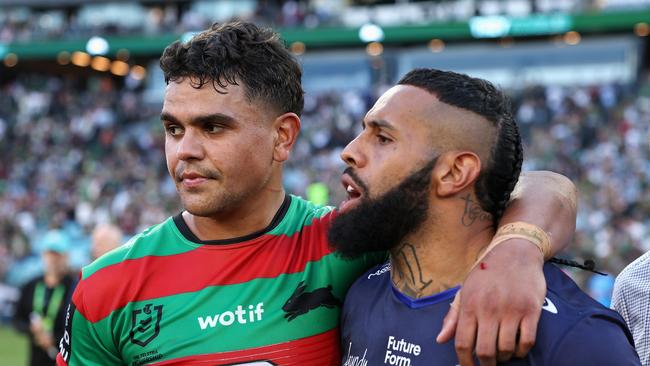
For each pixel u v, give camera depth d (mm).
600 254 12266
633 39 23266
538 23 22453
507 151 1894
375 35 24188
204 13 29703
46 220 19875
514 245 1720
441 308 1856
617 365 1604
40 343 6141
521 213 1850
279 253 2113
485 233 1915
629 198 16406
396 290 1953
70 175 23141
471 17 24297
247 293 2043
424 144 1858
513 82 24297
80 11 31703
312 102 24484
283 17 26719
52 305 6094
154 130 25125
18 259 17094
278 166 2168
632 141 19031
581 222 15031
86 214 19656
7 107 28250
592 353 1620
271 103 2045
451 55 25344
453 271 1902
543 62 24250
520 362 1649
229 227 2084
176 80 1983
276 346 2021
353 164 1932
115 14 31141
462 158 1854
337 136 22250
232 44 1979
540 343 1651
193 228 2125
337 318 2141
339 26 24703
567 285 1818
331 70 26703
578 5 23188
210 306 2023
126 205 19406
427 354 1815
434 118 1858
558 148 19312
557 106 21547
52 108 27766
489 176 1878
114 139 25141
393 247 1961
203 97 1948
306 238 2170
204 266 2061
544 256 1754
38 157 24703
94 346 2072
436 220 1891
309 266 2127
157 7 30594
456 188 1862
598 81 23453
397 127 1871
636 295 2285
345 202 1962
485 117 1875
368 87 25734
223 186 1979
